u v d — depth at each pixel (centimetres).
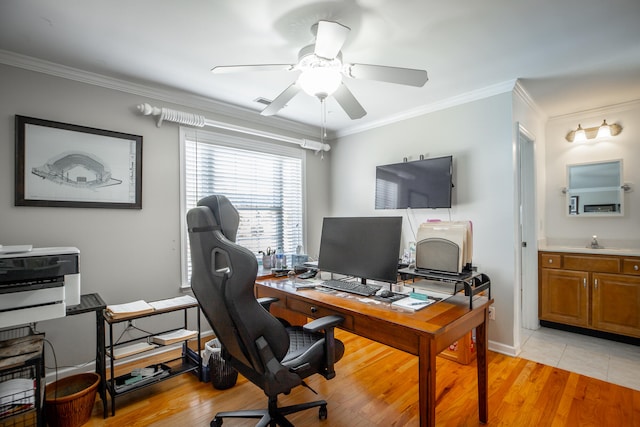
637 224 305
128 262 251
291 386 134
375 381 221
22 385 157
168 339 216
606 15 172
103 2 156
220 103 303
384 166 341
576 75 248
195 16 170
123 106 252
